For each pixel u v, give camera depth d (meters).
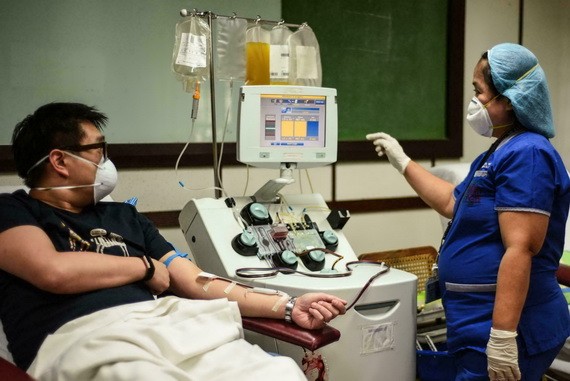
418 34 3.37
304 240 2.09
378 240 3.36
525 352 1.69
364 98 3.24
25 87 2.42
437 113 3.49
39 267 1.46
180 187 2.76
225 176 2.87
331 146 2.12
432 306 2.39
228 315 1.55
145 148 2.64
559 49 3.89
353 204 3.24
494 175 1.69
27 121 1.69
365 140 3.26
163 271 1.71
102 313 1.50
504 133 1.78
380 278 1.88
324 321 1.53
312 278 1.85
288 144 2.07
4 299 1.55
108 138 2.59
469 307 1.76
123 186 2.63
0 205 1.55
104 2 2.53
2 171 2.40
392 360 1.88
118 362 1.31
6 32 2.37
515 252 1.60
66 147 1.65
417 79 3.39
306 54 2.28
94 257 1.56
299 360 1.79
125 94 2.61
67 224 1.66
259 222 2.07
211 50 2.16
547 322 1.71
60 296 1.53
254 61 2.18
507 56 1.71
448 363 2.14
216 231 2.01
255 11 2.86
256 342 1.90
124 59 2.59
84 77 2.52
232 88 2.82
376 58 3.25
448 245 1.83
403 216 3.42
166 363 1.33
